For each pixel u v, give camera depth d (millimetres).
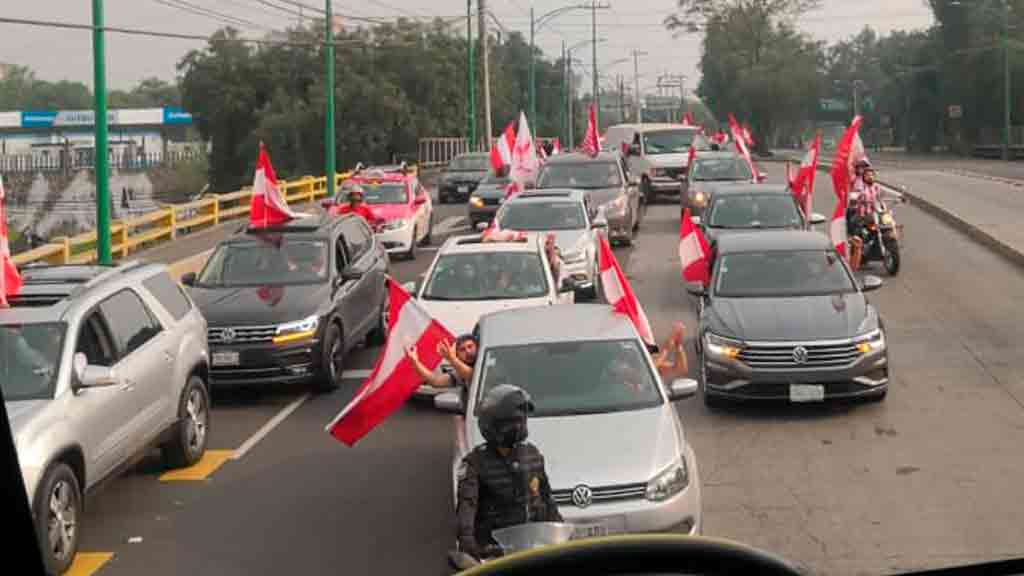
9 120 87812
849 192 22453
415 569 8844
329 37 39344
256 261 16344
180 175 77875
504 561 3193
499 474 6273
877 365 13000
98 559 9242
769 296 14219
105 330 10367
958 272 22688
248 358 14641
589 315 10711
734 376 13031
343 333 15859
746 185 23469
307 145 68062
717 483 10633
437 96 74938
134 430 10477
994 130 89188
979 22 88125
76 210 74000
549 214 21953
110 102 134625
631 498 8375
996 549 8570
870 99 127125
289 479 11438
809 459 11297
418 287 16906
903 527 9188
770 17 105500
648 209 37844
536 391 9570
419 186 30891
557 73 129125
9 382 9312
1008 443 11531
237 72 70875
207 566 9023
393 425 13383
